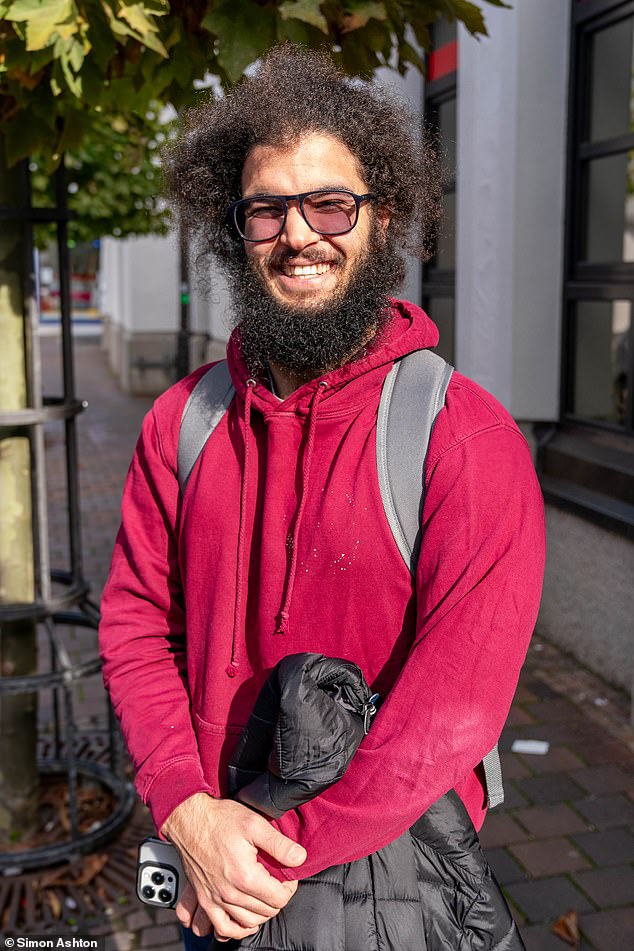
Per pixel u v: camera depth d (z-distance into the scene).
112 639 1.41
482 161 4.65
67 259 2.69
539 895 2.76
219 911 1.18
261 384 1.35
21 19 1.73
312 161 1.25
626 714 3.90
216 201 1.41
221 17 1.99
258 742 1.19
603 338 4.36
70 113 2.26
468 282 4.89
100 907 2.66
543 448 4.61
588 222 4.41
